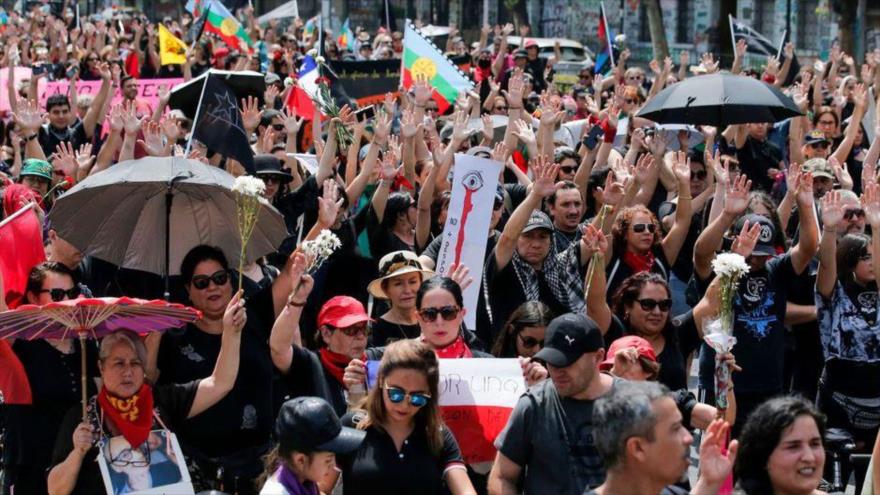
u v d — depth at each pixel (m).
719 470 11.23
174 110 26.94
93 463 13.78
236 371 14.55
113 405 13.73
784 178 28.45
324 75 30.42
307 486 12.82
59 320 13.72
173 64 46.00
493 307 18.94
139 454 13.73
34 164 22.77
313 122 28.86
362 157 27.86
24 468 15.20
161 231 17.06
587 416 13.23
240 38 46.22
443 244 19.36
